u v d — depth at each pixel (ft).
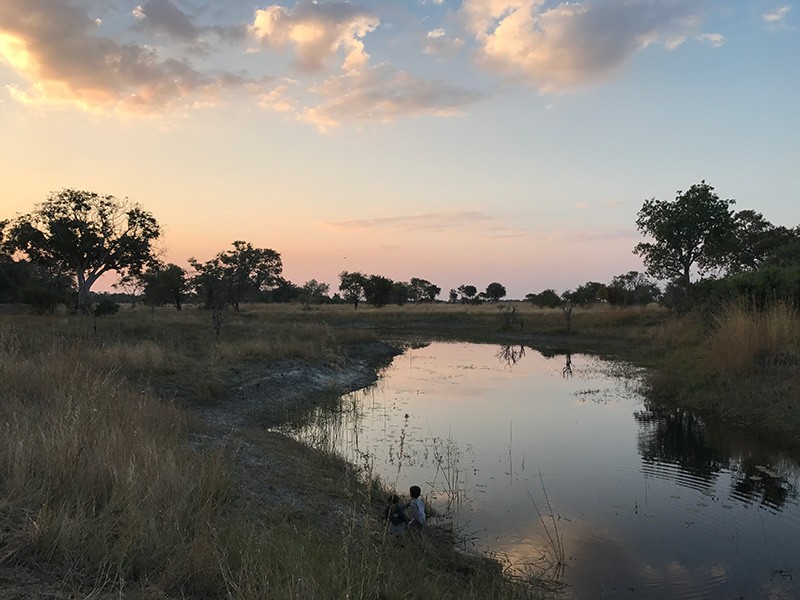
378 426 42.68
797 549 21.70
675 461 33.17
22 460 16.52
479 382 65.57
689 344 74.38
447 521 24.41
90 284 146.10
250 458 28.50
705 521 24.48
